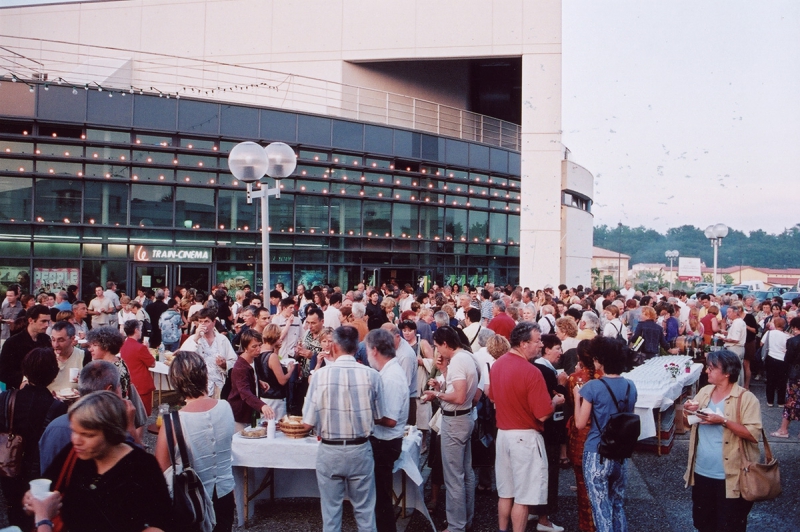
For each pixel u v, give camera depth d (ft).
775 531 20.58
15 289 38.52
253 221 70.85
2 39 86.33
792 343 32.68
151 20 86.53
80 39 87.61
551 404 17.58
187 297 47.98
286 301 32.58
